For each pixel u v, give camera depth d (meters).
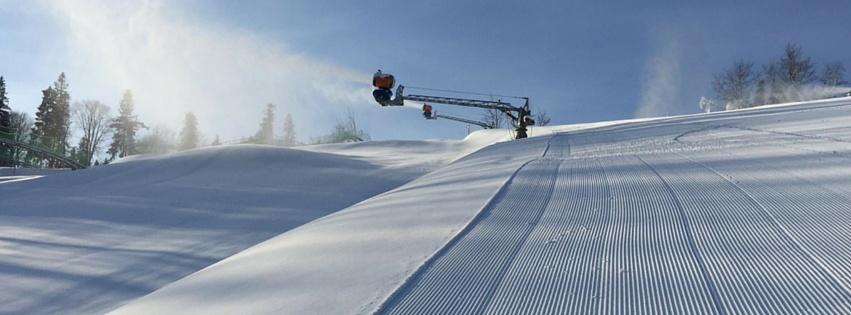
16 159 42.59
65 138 60.62
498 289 3.95
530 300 3.71
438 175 12.39
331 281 4.48
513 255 4.73
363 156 23.55
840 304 3.30
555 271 4.25
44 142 46.84
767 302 3.40
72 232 10.42
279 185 15.25
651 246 4.71
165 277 7.59
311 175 16.80
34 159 44.19
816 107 20.75
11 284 7.30
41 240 9.79
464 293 3.91
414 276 4.33
